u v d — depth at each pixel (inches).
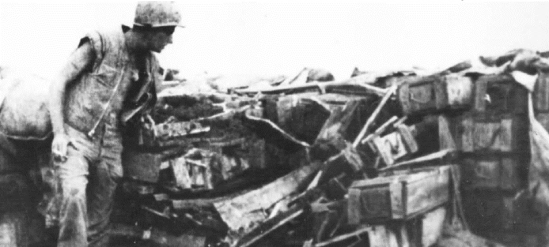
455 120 189.5
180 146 218.7
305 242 193.6
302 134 208.8
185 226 213.5
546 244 179.6
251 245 201.5
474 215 187.2
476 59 200.1
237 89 235.1
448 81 186.4
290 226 199.2
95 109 202.2
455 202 188.1
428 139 193.3
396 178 181.0
